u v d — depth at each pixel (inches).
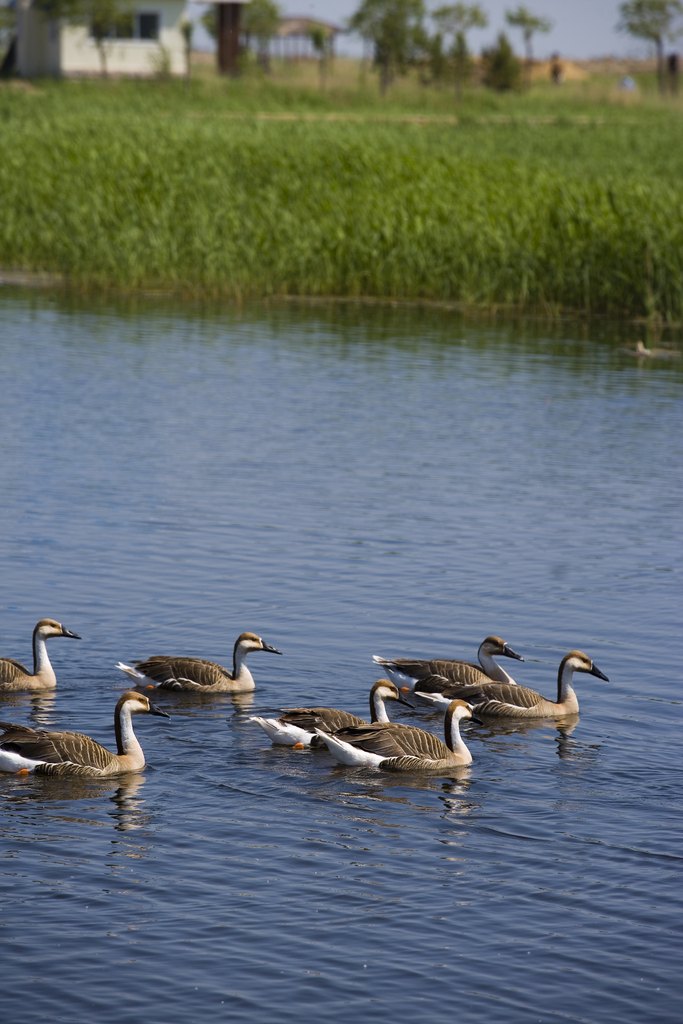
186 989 366.3
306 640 653.9
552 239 1770.4
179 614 681.6
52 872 424.8
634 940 396.2
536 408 1202.6
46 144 2102.6
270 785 498.6
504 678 616.1
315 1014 357.4
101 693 586.2
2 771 504.1
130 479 930.1
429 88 4104.3
